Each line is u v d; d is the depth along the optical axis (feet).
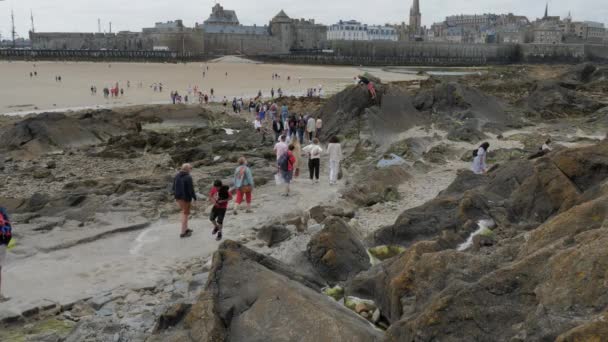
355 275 33.65
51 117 112.37
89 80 316.81
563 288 18.53
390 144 87.35
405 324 21.90
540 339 17.19
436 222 40.01
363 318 27.84
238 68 467.11
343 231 36.65
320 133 99.50
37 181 78.28
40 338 28.86
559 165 36.58
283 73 410.11
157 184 66.28
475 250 33.06
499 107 113.80
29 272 37.55
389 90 106.11
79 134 114.62
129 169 87.71
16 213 54.60
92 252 41.98
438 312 20.61
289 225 46.42
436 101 110.32
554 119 111.75
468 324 20.02
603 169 35.04
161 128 141.79
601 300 17.22
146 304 32.96
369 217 50.72
